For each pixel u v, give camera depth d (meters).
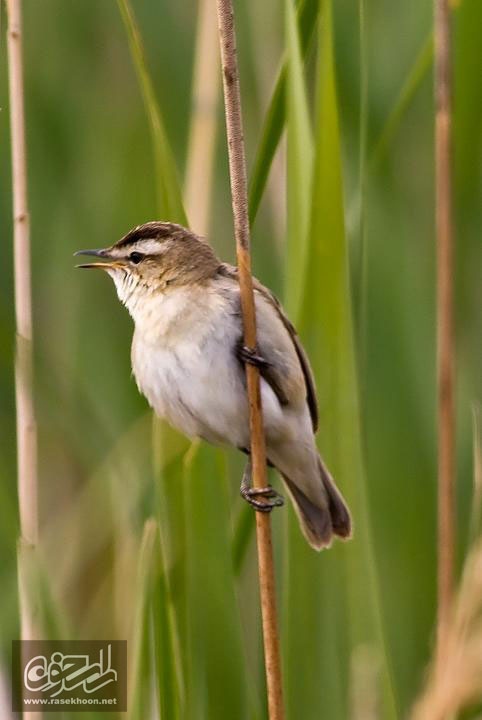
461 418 10.34
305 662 7.67
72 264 11.02
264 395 7.79
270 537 6.99
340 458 7.84
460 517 10.21
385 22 10.41
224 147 10.81
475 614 5.77
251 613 10.06
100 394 10.47
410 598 9.64
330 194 7.54
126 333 10.91
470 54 9.30
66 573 9.25
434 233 10.54
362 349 8.42
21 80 8.40
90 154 11.16
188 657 7.37
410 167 10.62
